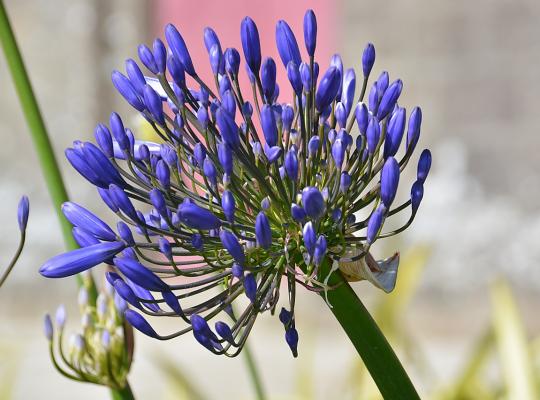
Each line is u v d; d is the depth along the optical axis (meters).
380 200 2.34
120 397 3.02
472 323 13.49
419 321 13.55
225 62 2.44
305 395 6.19
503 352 4.98
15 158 15.99
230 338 2.19
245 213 2.33
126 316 2.20
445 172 15.35
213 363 11.64
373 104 2.38
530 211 15.14
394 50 15.60
